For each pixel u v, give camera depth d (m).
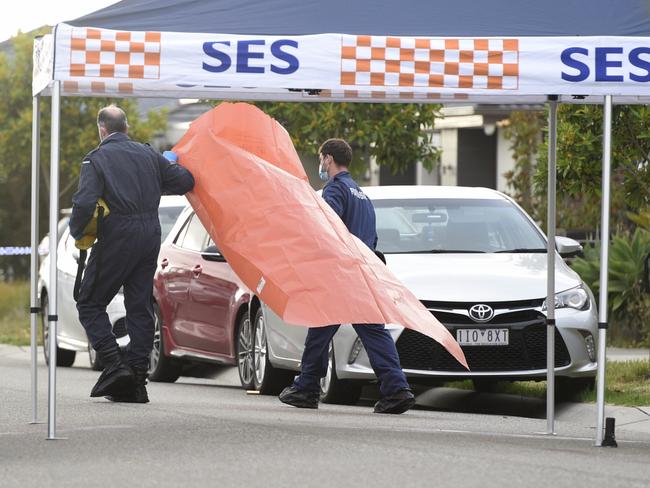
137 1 20.44
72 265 36.84
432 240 28.08
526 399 27.80
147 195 22.20
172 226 34.97
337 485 14.98
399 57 19.83
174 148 21.72
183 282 31.72
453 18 20.55
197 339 31.25
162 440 18.56
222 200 20.94
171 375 32.91
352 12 20.36
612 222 48.16
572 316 25.64
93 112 71.12
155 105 34.28
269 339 27.48
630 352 36.38
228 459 16.81
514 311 25.25
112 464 16.48
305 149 40.12
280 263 20.11
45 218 76.56
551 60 19.89
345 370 25.09
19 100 73.06
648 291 23.78
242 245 20.47
